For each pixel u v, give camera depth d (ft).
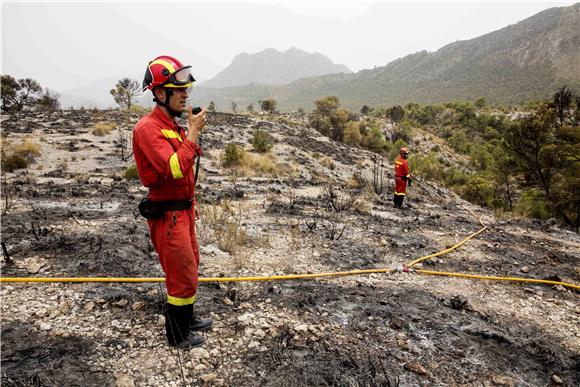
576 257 23.54
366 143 145.07
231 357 9.75
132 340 10.06
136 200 28.84
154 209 8.68
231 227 19.90
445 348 11.14
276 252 18.62
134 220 22.18
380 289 15.21
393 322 12.11
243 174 56.13
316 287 14.71
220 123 106.63
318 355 10.10
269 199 33.40
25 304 11.51
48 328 10.32
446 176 106.63
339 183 61.82
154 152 7.89
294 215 27.27
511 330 12.75
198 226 20.90
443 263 19.58
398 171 37.09
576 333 13.02
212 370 9.18
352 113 234.58
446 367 10.23
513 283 17.53
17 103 129.80
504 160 61.52
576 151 50.42
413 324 12.35
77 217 22.06
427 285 16.22
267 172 62.54
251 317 11.75
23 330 10.19
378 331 11.72
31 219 20.88
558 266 21.13
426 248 21.98
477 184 72.28
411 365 10.00
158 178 8.37
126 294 12.50
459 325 12.63
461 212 42.88
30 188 32.32
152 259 16.08
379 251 20.42
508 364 10.69
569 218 49.42
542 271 19.81
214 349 9.97
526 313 14.32
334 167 80.89
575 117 65.21
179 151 7.97
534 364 10.84
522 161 57.11
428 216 33.83
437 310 13.62
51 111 111.14
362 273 16.76
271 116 178.19
